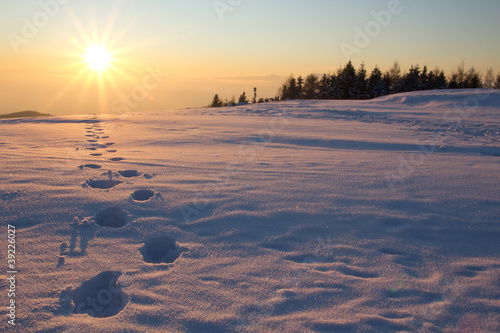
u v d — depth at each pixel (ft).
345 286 6.15
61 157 15.38
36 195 9.96
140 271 6.43
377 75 129.18
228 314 5.31
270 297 5.76
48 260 6.69
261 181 12.16
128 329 4.92
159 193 10.57
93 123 31.45
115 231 8.04
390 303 5.68
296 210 9.48
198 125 29.81
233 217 8.96
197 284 6.08
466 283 6.30
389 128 27.55
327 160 15.88
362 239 8.00
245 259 7.02
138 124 30.60
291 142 21.31
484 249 7.64
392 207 9.82
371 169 14.07
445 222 8.86
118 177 12.30
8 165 13.52
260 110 47.55
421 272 6.70
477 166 14.62
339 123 31.40
